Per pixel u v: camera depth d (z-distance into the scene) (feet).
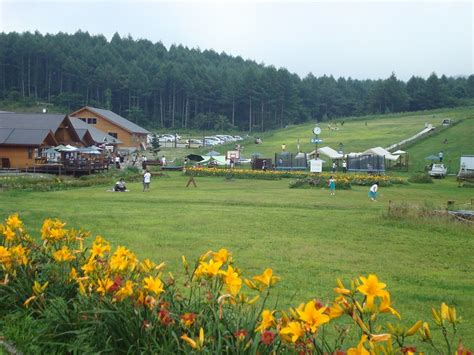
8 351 16.66
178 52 577.02
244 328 13.73
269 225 59.93
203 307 15.79
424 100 475.31
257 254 42.60
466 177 157.28
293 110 452.76
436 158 204.54
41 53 405.39
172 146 305.94
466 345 22.43
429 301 30.01
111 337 15.37
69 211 69.41
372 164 188.24
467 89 540.93
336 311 12.23
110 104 404.36
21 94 395.55
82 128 202.69
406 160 203.21
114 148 241.96
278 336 12.99
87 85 411.75
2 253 20.22
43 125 166.09
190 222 60.95
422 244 49.90
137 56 506.89
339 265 39.40
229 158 209.97
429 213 65.00
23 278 20.08
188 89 431.84
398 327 11.98
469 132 261.24
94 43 515.09
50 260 21.72
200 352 12.80
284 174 165.68
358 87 587.27
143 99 430.20
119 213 68.44
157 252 42.09
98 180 127.13
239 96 435.94
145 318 15.24
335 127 352.90
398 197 108.06
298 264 39.19
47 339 16.93
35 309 19.08
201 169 171.22
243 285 31.86
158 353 13.91
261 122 441.27
